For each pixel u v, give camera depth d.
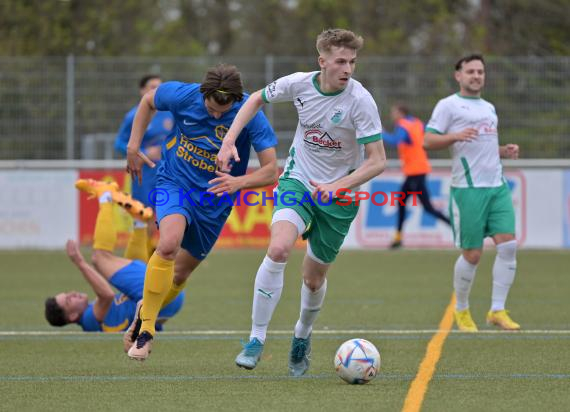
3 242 44.31
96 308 21.55
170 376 16.48
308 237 16.53
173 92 16.88
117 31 70.81
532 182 43.78
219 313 25.41
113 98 43.75
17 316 25.00
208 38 85.88
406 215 43.91
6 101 43.78
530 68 43.72
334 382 15.82
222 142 16.53
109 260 21.39
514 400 14.20
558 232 43.91
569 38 67.75
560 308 25.98
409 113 43.66
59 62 43.69
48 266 37.78
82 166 43.94
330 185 15.48
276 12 77.56
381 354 18.66
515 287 30.94
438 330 22.06
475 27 65.00
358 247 44.47
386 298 28.33
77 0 67.88
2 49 63.28
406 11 71.00
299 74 16.39
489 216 22.31
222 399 14.42
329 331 21.98
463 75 22.66
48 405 14.09
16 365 17.70
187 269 17.94
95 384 15.75
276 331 22.17
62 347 19.84
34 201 44.22
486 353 18.69
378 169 15.94
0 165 44.06
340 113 16.02
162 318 21.33
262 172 16.58
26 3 65.88
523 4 67.81
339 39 15.70
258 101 16.30
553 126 43.78
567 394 14.65
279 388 15.30
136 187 28.31
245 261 39.50
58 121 43.78
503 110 43.88
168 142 17.34
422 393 14.72
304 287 16.48
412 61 43.84
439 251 43.25
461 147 22.33
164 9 86.62
